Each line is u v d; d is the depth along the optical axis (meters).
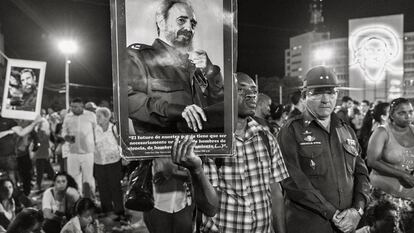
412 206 4.15
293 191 3.76
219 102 2.45
